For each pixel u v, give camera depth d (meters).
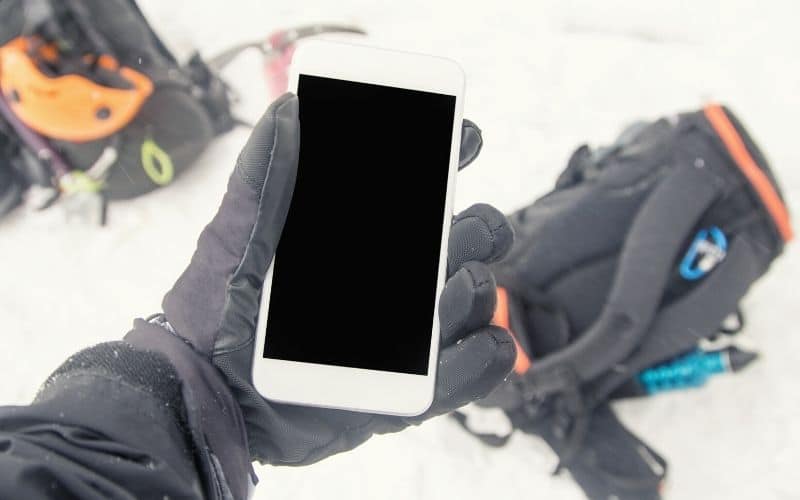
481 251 0.73
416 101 0.71
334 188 0.71
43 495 0.41
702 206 1.05
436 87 0.72
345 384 0.69
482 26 1.56
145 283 1.45
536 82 1.53
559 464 1.21
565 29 1.56
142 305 1.44
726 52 1.50
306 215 0.71
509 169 1.49
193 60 1.41
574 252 1.13
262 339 0.67
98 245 1.47
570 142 1.50
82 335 1.42
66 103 1.21
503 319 1.11
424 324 0.70
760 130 1.44
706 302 1.08
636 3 1.53
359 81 0.71
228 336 0.66
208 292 0.67
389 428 0.78
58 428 0.47
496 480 1.30
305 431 0.73
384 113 0.71
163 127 1.33
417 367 0.70
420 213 0.72
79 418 0.48
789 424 1.30
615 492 1.19
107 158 1.30
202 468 0.54
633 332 1.06
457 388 0.70
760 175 1.06
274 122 0.62
